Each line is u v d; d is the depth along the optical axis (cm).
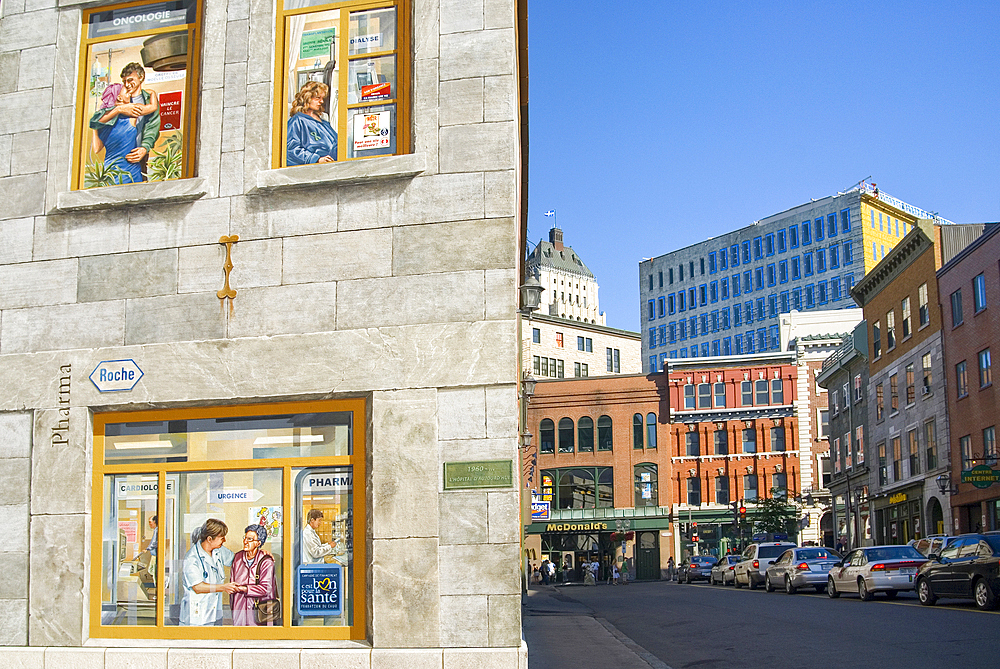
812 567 3269
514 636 969
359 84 1122
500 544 984
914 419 4728
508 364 1013
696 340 12431
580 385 7819
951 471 4234
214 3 1148
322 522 1049
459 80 1073
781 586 3478
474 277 1035
